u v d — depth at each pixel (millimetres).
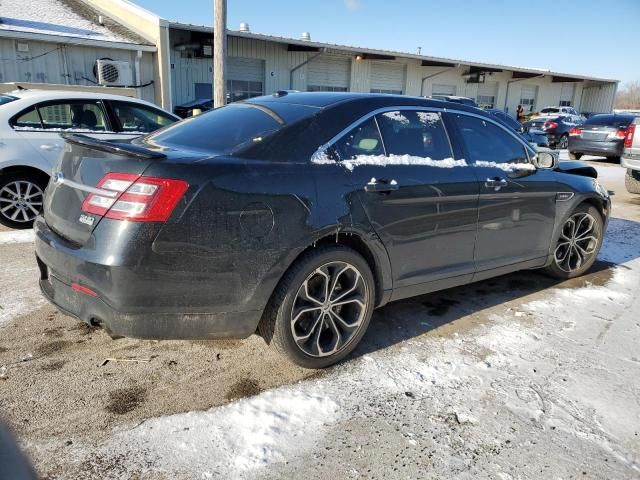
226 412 2473
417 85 27062
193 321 2439
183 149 2729
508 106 32594
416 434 2371
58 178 2738
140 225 2252
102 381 2695
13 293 3803
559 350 3221
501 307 3904
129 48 15117
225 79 10078
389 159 3086
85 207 2414
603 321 3689
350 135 2971
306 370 2883
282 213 2555
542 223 4086
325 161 2803
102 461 2119
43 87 9133
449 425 2441
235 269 2447
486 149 3750
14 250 4910
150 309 2334
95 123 6074
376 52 22844
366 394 2672
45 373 2750
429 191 3186
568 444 2336
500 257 3818
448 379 2844
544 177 4078
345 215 2771
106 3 17750
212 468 2109
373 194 2902
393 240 3041
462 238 3469
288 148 2727
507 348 3227
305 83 23281
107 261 2260
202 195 2348
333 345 2900
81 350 3012
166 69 15977
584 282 4535
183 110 16500
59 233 2609
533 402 2645
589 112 37875
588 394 2734
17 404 2465
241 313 2529
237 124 2984
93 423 2354
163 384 2691
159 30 15547
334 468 2141
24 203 5715
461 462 2201
